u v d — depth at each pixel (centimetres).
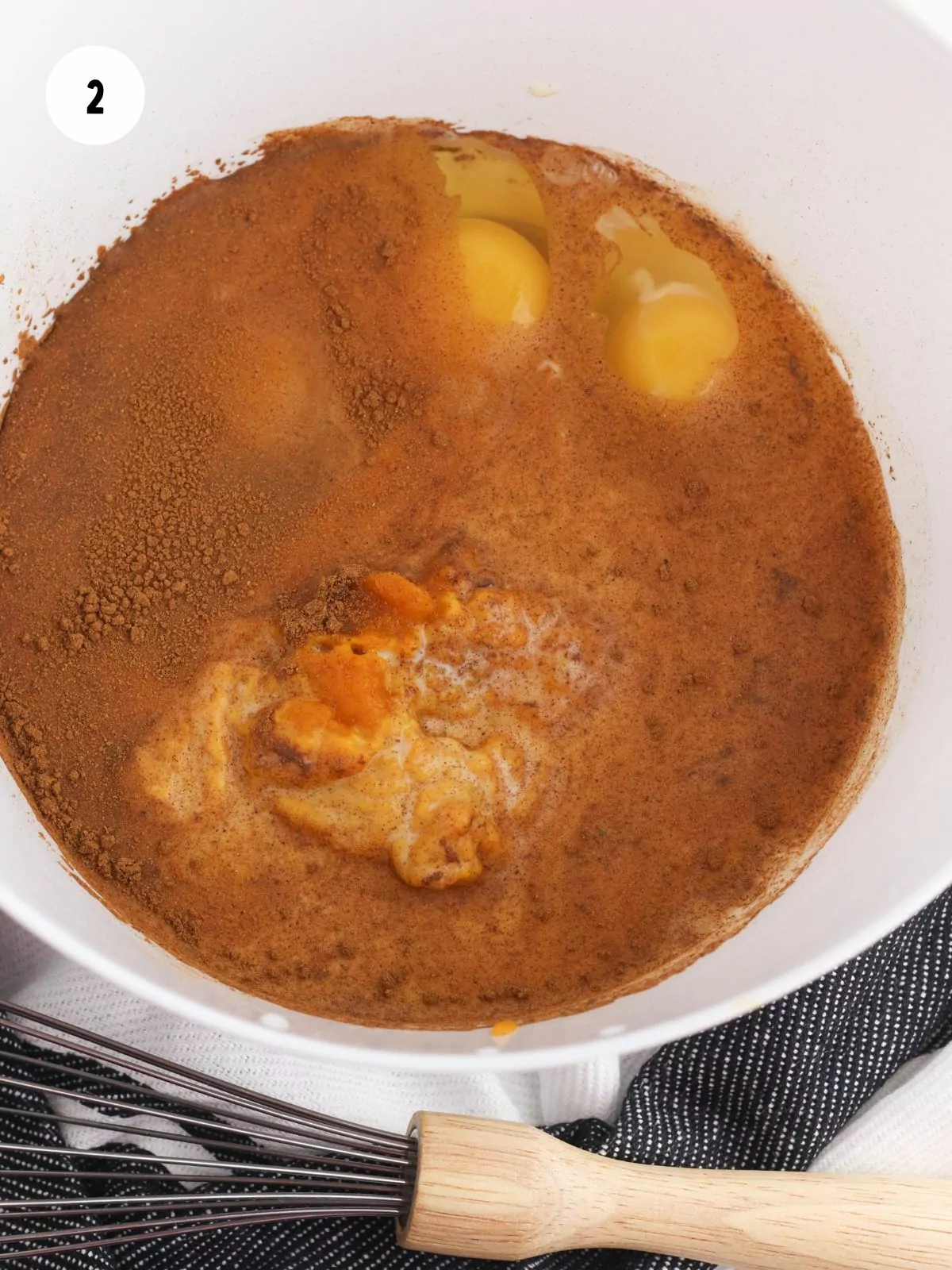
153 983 28
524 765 34
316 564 35
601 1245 32
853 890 31
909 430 37
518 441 37
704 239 40
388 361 37
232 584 35
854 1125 36
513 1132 31
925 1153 35
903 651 36
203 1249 34
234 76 37
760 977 29
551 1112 36
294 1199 31
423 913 33
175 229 39
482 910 33
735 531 37
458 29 37
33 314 37
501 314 38
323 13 36
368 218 39
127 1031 34
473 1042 30
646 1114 35
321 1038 29
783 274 39
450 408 37
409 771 33
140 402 36
